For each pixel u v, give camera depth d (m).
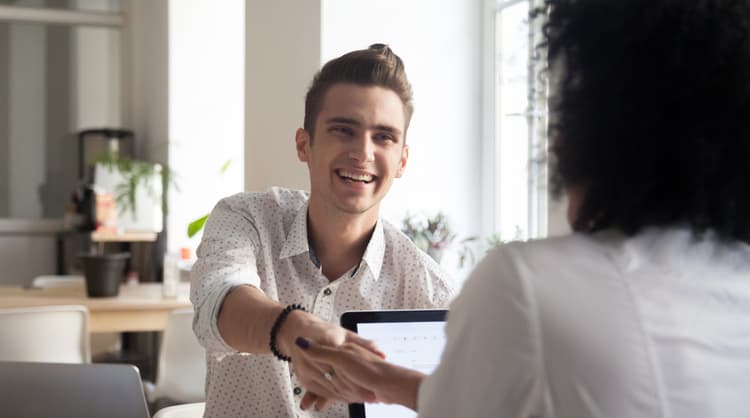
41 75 6.59
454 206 3.48
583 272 0.71
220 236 1.41
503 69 3.31
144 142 6.28
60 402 1.59
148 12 6.18
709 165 0.70
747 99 0.70
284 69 3.17
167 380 3.37
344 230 1.44
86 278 3.83
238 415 1.49
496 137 3.41
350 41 3.21
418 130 3.43
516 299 0.69
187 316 3.37
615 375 0.67
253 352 1.17
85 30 6.64
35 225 6.52
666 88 0.70
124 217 5.35
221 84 5.54
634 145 0.72
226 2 5.53
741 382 0.71
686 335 0.70
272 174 3.19
